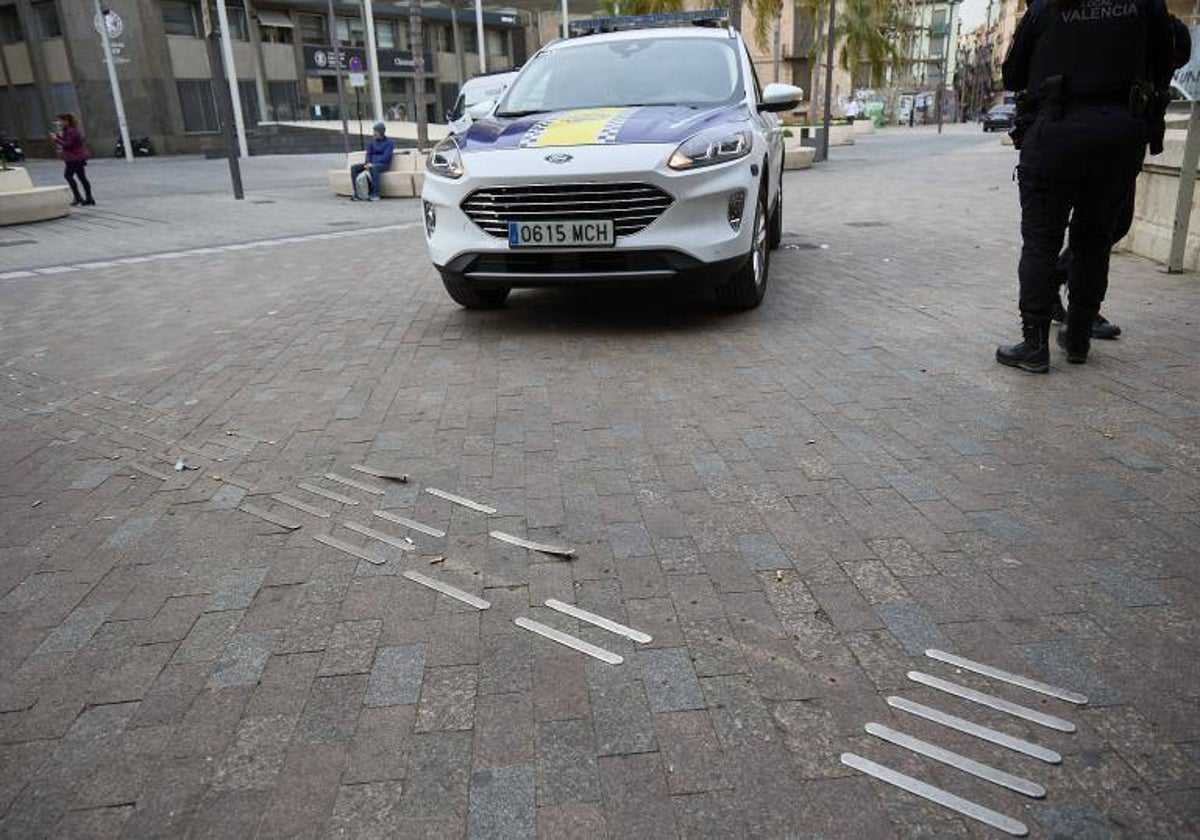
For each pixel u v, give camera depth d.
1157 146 4.26
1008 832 1.78
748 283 5.94
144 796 1.97
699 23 7.88
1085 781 1.90
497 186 5.27
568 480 3.52
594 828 1.82
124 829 1.88
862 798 1.88
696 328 5.83
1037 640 2.38
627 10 25.58
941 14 80.44
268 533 3.21
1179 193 6.67
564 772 1.98
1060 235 4.41
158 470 3.86
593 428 4.08
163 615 2.70
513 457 3.79
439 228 5.63
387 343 5.84
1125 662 2.28
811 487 3.36
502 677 2.32
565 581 2.78
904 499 3.23
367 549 3.05
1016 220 10.59
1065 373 4.56
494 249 5.38
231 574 2.92
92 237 12.38
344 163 30.95
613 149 5.21
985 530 2.98
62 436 4.37
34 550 3.16
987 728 2.07
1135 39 4.00
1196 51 6.34
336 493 3.52
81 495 3.63
